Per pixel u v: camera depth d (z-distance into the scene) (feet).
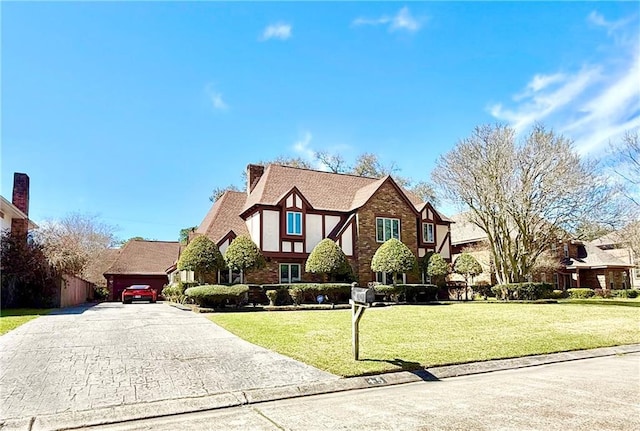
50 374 24.02
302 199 81.35
